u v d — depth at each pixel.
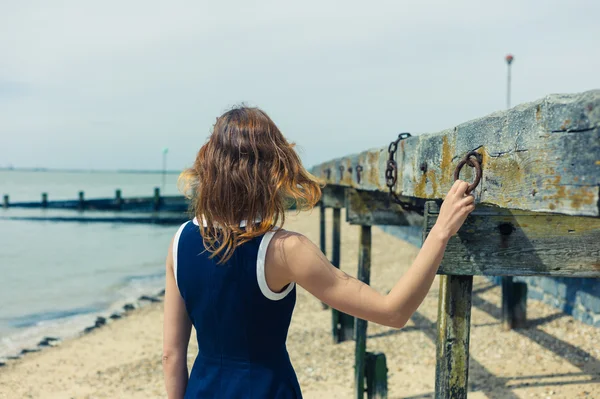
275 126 1.46
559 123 1.36
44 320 9.30
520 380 4.66
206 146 1.47
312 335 6.87
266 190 1.36
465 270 2.20
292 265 1.32
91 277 13.85
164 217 30.75
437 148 2.51
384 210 5.09
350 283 1.33
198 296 1.40
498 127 1.77
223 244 1.34
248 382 1.35
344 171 5.58
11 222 29.34
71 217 31.08
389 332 6.55
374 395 4.18
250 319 1.35
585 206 1.25
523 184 1.58
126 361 6.71
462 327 2.25
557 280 6.23
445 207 1.39
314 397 4.89
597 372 4.59
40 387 5.79
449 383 2.26
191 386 1.43
